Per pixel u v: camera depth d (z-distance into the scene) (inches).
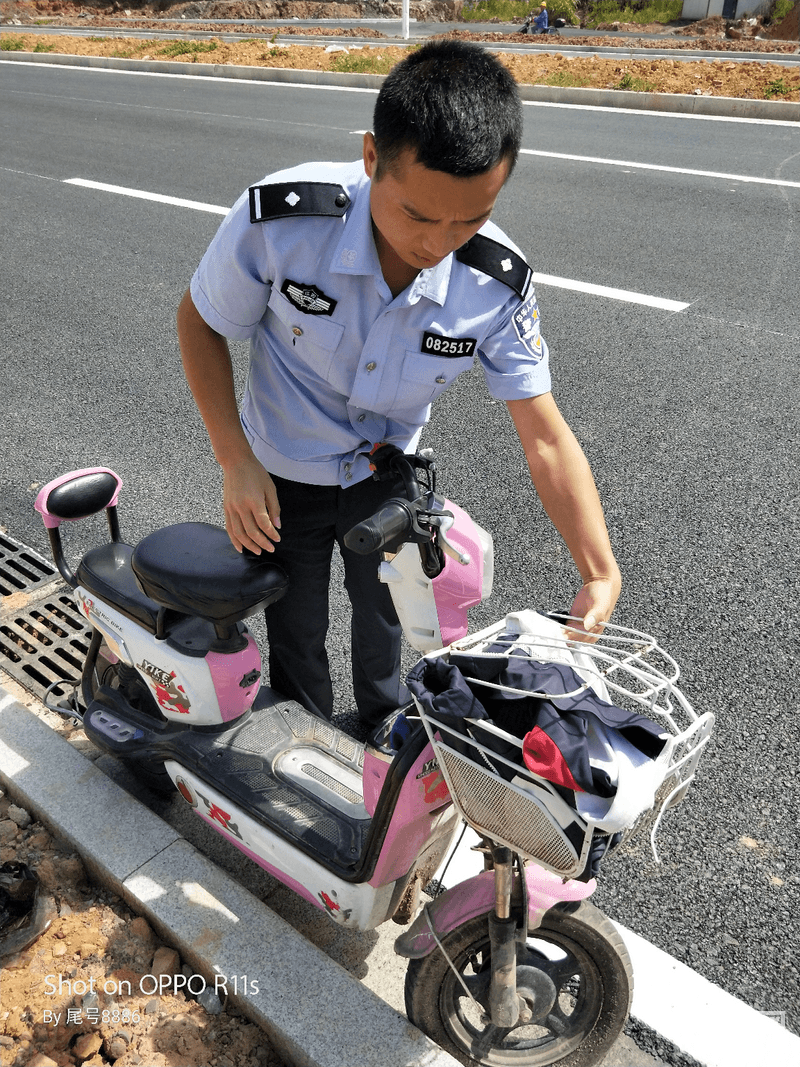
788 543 134.5
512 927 61.1
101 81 599.5
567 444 69.0
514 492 148.3
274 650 91.7
